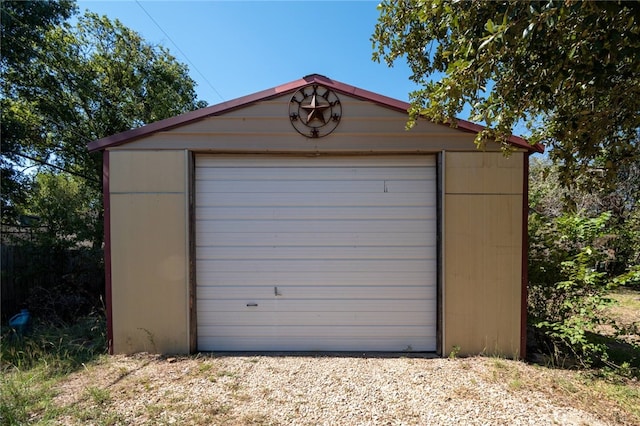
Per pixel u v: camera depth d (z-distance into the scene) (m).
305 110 4.17
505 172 4.10
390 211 4.28
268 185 4.31
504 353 4.06
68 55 8.06
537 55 2.63
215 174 4.29
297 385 3.28
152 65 9.77
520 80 2.75
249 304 4.28
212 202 4.29
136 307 4.12
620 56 2.41
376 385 3.28
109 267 4.12
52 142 8.09
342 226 4.30
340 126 4.16
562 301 4.23
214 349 4.26
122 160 4.14
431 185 4.25
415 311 4.25
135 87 9.48
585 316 4.03
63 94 8.04
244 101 4.16
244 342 4.27
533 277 4.37
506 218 4.09
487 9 2.63
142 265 4.13
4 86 7.15
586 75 2.52
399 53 4.10
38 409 2.83
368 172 4.29
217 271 4.29
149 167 4.14
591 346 3.72
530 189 6.84
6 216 6.68
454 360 3.94
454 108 3.13
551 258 4.35
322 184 4.32
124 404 2.91
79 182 8.55
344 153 4.23
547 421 2.67
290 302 4.29
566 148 3.14
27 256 6.22
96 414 2.73
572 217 4.29
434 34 3.87
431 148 4.12
